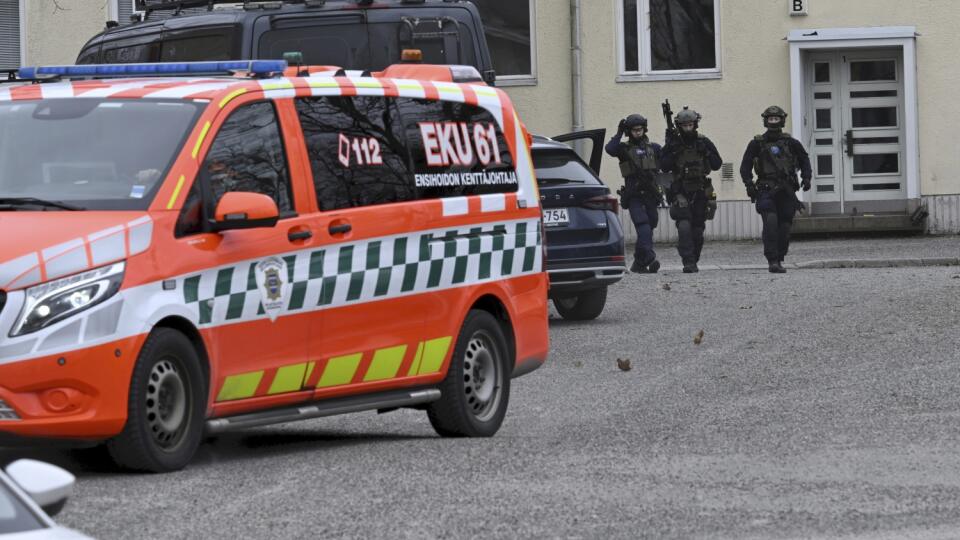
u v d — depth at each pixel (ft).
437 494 61.05
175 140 66.69
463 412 77.82
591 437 76.64
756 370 101.04
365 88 75.20
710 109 232.53
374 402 73.67
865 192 233.55
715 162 178.60
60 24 235.61
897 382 93.40
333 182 71.92
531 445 74.28
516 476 65.10
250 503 59.06
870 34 228.43
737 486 62.75
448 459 69.56
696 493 61.26
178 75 73.51
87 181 65.67
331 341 71.05
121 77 74.38
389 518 56.65
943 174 229.04
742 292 151.64
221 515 56.90
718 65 232.53
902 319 125.49
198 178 66.08
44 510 30.32
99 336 61.21
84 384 60.85
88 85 70.90
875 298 141.79
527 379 101.45
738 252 209.97
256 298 67.41
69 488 30.45
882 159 233.14
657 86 233.35
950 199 228.84
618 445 73.72
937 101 228.84
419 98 78.02
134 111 68.44
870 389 90.94
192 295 64.64
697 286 159.43
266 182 68.95
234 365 66.59
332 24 124.98
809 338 116.26
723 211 231.71
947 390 89.71
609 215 134.51
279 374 68.64
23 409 60.18
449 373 77.66
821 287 153.89
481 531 54.54
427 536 53.83
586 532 54.44
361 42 125.18
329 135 72.43
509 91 236.84
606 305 146.41
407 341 75.00
